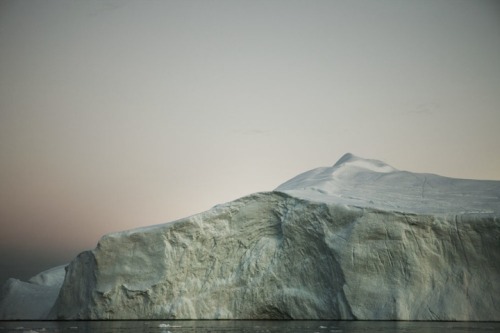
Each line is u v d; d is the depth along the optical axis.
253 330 55.41
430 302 66.38
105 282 73.75
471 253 67.62
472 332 51.06
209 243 75.44
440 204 74.88
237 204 77.19
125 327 60.75
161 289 72.38
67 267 80.44
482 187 81.62
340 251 69.94
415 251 68.50
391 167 95.81
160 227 74.50
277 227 76.94
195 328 58.28
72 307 77.00
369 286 68.31
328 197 77.69
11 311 87.56
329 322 65.25
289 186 89.56
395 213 69.62
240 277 74.00
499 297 65.44
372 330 53.84
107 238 74.69
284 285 73.25
